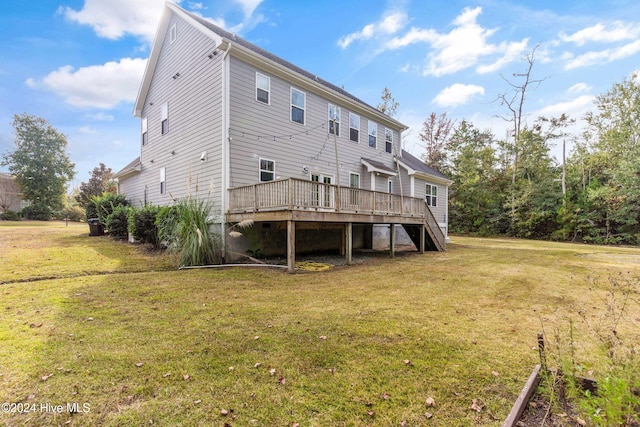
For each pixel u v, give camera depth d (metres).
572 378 1.87
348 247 8.70
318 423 1.99
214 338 3.29
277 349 3.04
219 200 8.92
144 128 13.40
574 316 4.13
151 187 12.78
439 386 2.41
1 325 3.55
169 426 1.96
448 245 16.14
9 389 2.31
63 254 8.16
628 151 18.70
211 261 8.15
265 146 9.77
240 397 2.26
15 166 25.78
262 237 9.62
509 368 2.70
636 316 4.13
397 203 10.81
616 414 1.51
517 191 23.52
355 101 12.94
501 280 6.57
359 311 4.27
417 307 4.50
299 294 5.20
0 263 6.84
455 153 28.50
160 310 4.23
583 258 10.70
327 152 11.98
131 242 10.88
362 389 2.37
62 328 3.49
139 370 2.62
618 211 18.53
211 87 9.31
